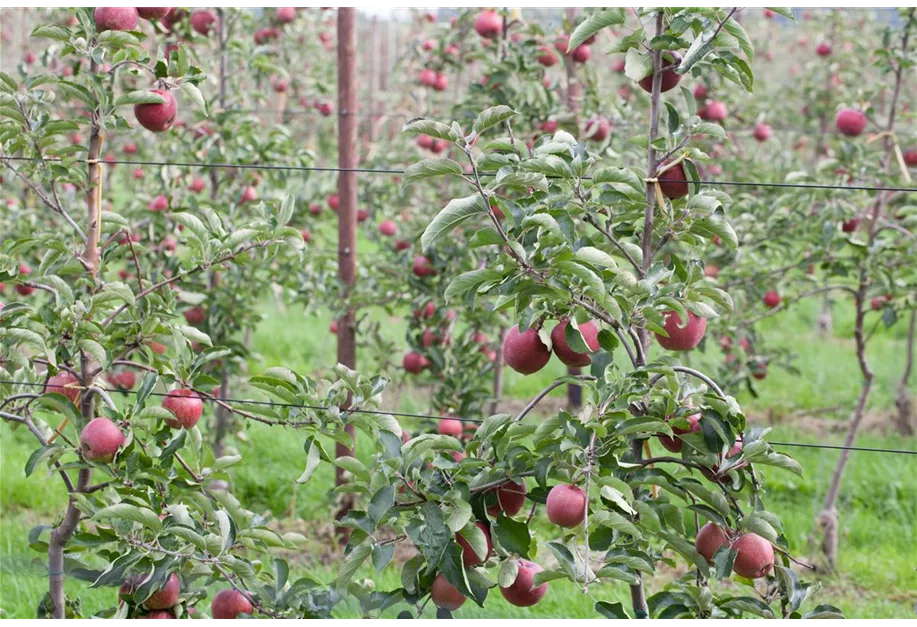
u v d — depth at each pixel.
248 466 6.17
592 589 4.73
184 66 3.66
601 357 3.46
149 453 3.64
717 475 3.43
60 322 3.56
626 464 3.36
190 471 3.64
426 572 3.44
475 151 5.33
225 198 5.50
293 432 6.65
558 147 3.42
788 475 6.41
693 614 3.46
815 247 5.21
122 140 6.80
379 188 7.00
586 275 3.29
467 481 3.38
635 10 3.49
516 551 3.42
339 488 3.51
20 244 3.67
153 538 3.50
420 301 5.19
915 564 5.16
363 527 3.37
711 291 3.42
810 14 9.64
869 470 6.48
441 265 5.16
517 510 3.49
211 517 3.63
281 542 3.53
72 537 3.63
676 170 3.58
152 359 3.72
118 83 4.29
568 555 3.32
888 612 4.76
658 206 3.55
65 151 3.70
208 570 3.53
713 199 3.46
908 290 5.10
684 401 3.40
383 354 5.54
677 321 3.53
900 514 5.86
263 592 3.49
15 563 4.74
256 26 6.45
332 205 6.42
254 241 3.72
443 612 3.46
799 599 3.39
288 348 8.97
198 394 3.67
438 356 5.19
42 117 3.66
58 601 3.73
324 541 5.31
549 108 5.09
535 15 6.02
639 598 3.55
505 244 3.32
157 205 5.28
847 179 5.36
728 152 6.99
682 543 3.45
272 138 5.48
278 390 3.58
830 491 5.26
